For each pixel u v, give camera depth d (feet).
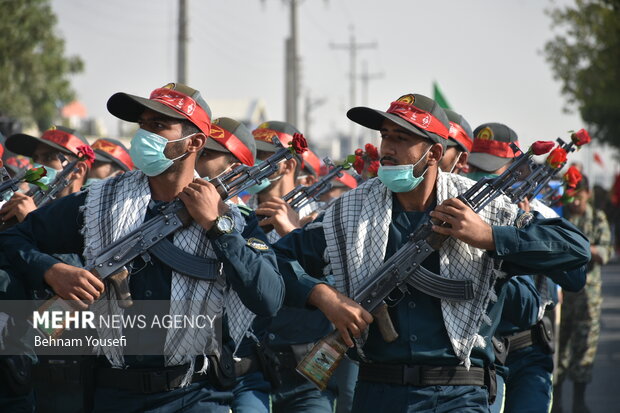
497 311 57.88
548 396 74.95
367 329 56.65
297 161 89.10
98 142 103.19
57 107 353.92
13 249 55.21
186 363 54.44
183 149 54.60
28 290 57.06
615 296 231.91
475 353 56.85
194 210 53.16
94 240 54.19
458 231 54.08
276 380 64.75
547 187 83.46
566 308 116.88
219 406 55.72
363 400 57.41
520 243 54.39
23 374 60.34
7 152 101.19
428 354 55.47
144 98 53.67
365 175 87.35
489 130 85.71
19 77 325.21
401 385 55.88
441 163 71.31
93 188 55.57
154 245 53.62
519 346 75.25
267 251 55.47
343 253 56.80
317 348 56.54
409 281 55.42
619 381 134.10
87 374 55.83
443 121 57.00
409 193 57.36
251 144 74.49
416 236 55.52
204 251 54.29
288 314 75.00
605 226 118.21
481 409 56.49
